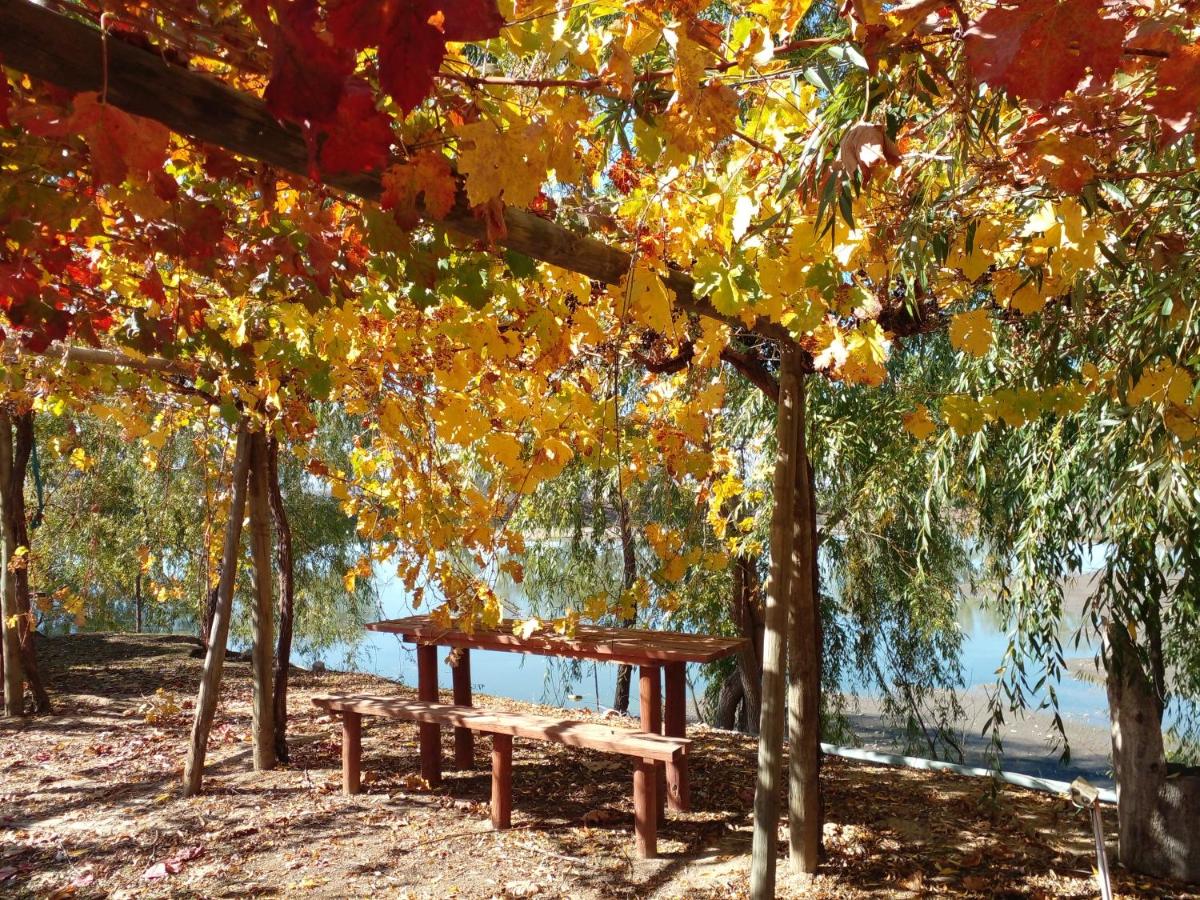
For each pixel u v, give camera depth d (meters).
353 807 4.27
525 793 4.44
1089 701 8.35
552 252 1.96
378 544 3.88
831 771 4.73
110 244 2.14
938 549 5.52
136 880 3.51
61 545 9.63
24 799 4.50
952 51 1.46
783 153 1.98
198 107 1.13
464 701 4.88
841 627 6.31
